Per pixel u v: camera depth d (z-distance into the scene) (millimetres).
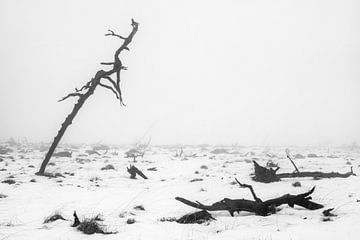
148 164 29188
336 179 19031
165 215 12484
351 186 16844
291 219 11453
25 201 14352
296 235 9750
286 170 24766
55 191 16453
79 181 19656
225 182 19125
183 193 16531
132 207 13695
